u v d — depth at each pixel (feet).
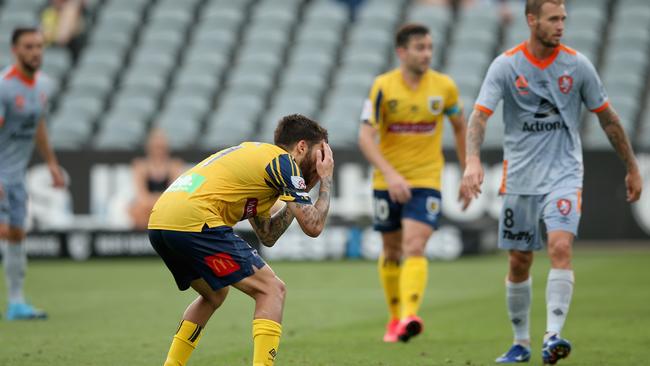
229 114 219.20
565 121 75.00
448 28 240.12
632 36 226.38
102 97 232.53
